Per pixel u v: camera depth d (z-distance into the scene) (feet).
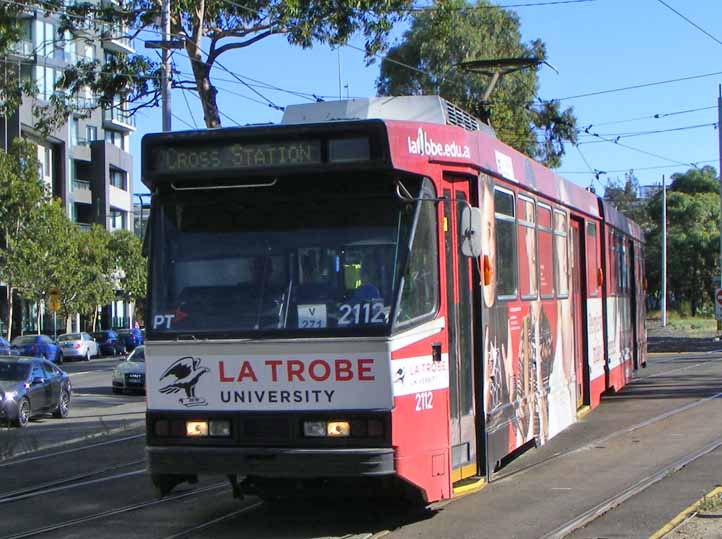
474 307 31.50
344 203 27.12
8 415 66.90
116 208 239.09
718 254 234.79
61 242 172.76
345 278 26.58
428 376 27.58
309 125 26.89
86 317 232.53
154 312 27.50
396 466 25.63
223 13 73.36
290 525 29.71
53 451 53.06
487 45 139.13
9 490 39.40
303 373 26.13
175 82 75.97
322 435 25.86
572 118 145.48
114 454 50.16
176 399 27.02
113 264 200.44
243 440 26.37
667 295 254.68
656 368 92.43
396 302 26.04
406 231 26.73
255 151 27.22
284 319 26.45
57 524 31.60
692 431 48.26
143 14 75.72
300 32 71.82
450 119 34.27
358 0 70.54
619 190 321.73
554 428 42.14
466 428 30.35
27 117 186.29
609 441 45.93
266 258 27.14
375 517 30.50
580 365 50.72
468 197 31.32
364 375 25.79
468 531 28.17
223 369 26.66
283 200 27.40
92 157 229.86
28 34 148.77
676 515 29.27
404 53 142.72
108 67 76.54
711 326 191.31
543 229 41.75
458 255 30.40
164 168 27.81
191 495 35.70
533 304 39.11
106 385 110.42
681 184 269.23
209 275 27.43
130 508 33.78
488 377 32.09
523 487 34.94
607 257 59.67
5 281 168.04
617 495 32.71
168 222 28.09
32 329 209.87
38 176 173.06
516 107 142.82
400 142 26.91
